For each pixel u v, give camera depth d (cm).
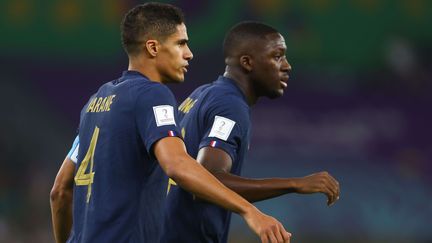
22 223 4966
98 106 1477
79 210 1462
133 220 1404
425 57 5084
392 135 5078
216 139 1656
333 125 5025
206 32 4831
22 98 5106
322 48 4934
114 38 4816
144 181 1419
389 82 5084
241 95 1762
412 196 4975
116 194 1405
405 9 5009
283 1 4866
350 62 4981
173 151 1341
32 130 5134
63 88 5103
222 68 4881
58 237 1675
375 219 4906
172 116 1383
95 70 5059
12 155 5081
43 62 5003
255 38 1788
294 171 4966
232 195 1295
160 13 1473
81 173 1471
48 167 5147
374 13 4988
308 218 4819
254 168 4944
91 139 1465
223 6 4812
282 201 4819
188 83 4900
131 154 1408
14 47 4825
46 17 4794
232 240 4781
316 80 5031
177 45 1480
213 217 1717
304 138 5019
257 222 1273
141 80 1435
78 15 4800
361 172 5003
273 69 1792
